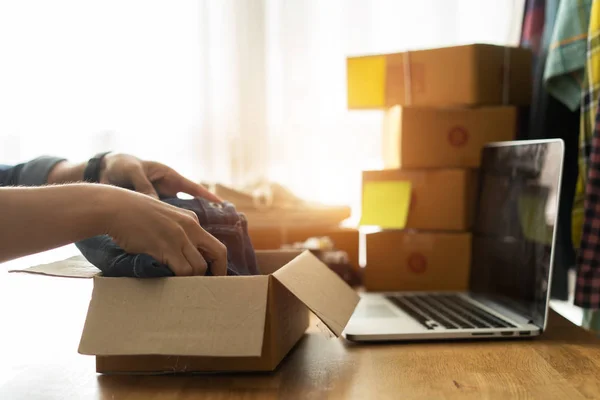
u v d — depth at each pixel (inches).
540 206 30.8
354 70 44.5
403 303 36.2
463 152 42.6
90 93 56.2
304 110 56.0
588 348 26.8
